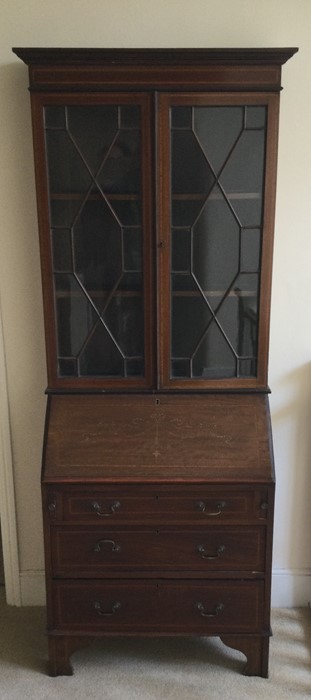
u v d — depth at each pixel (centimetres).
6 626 216
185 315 182
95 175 172
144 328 180
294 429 214
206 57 160
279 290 203
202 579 183
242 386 184
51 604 186
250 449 179
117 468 177
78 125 168
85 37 185
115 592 185
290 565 225
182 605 186
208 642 209
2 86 186
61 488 176
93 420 183
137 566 183
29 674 193
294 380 211
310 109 188
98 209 175
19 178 192
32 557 225
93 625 188
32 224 196
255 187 173
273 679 190
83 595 185
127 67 162
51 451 180
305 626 214
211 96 165
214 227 176
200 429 181
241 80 164
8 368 208
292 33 184
